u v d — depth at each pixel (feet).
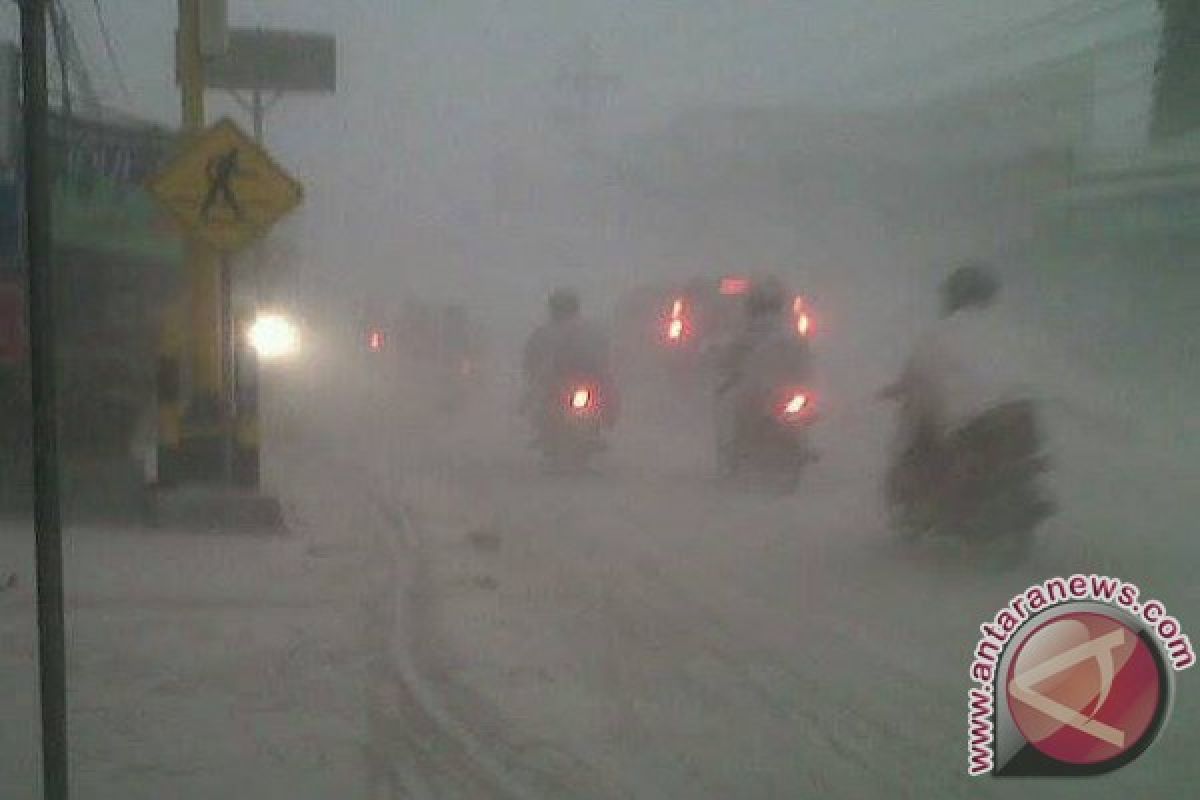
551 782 18.89
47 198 14.28
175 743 20.27
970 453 32.27
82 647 25.18
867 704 22.18
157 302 47.42
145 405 44.01
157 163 48.19
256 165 35.96
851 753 19.99
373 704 22.24
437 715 21.66
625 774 19.19
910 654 24.86
